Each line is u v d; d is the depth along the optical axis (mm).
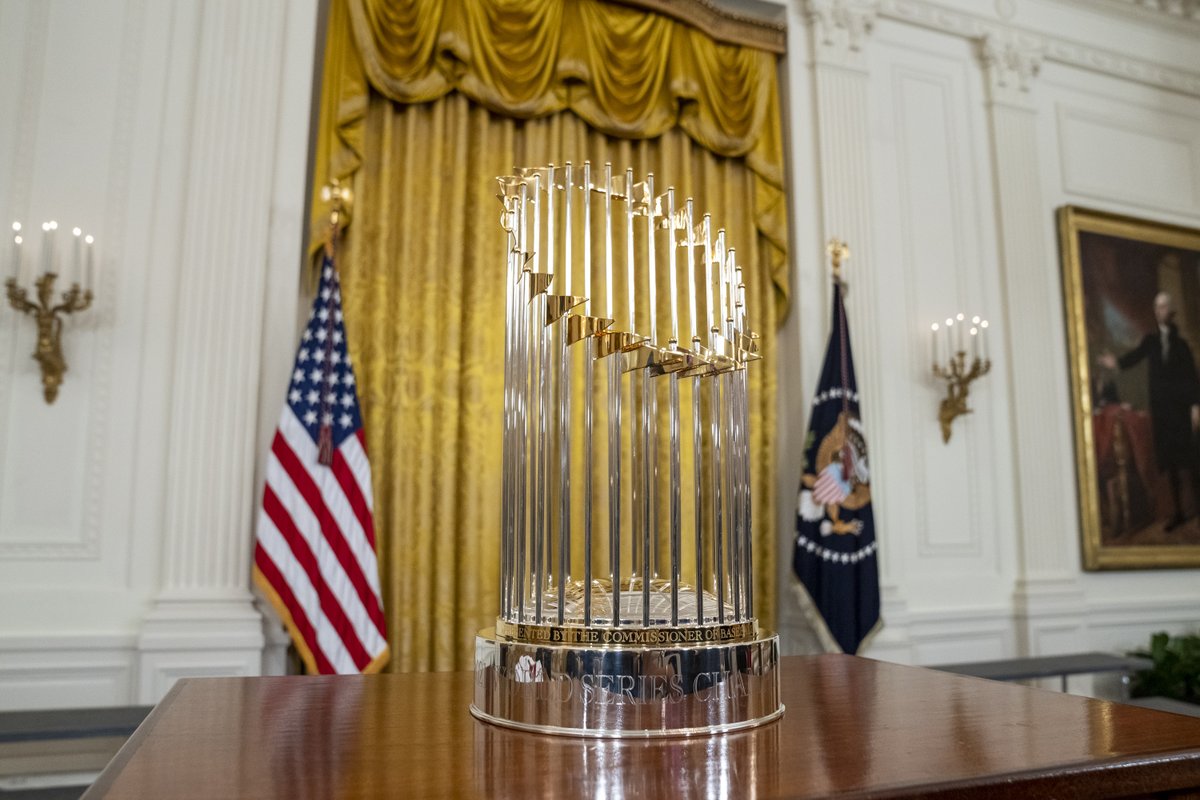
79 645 2969
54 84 3229
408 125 3744
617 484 1266
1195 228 5457
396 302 3646
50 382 3043
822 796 868
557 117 4012
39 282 2994
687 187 4223
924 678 1646
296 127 3553
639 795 877
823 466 3986
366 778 939
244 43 3475
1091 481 4836
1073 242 5031
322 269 3326
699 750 1062
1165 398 5152
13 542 2975
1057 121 5227
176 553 3102
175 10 3439
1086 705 1356
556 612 1336
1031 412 4770
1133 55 5461
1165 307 5238
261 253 3365
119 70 3322
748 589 1381
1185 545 5039
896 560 4285
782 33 4512
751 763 1000
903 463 4438
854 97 4559
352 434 3211
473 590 3570
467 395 3691
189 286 3258
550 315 1298
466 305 3770
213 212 3328
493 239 3832
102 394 3131
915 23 4875
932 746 1081
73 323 3123
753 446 4184
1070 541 4793
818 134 4461
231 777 942
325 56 3629
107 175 3246
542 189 1435
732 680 1193
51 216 3154
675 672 1165
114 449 3123
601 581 1495
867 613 3910
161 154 3332
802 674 1696
